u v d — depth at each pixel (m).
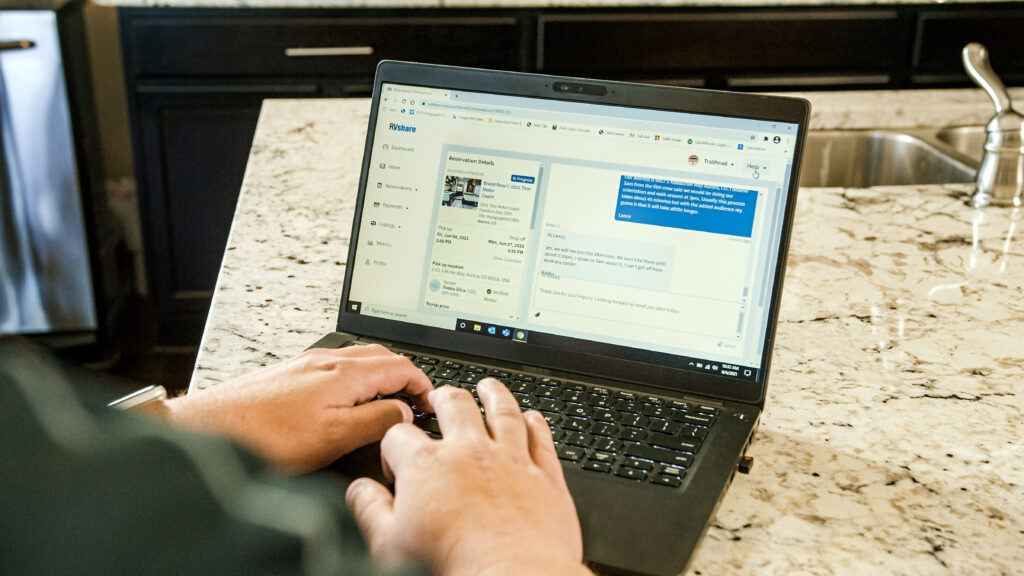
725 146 0.83
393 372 0.76
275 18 2.56
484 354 0.87
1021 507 0.67
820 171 1.84
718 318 0.81
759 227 0.81
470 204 0.89
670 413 0.77
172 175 2.65
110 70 3.24
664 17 2.70
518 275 0.87
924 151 1.72
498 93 0.89
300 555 0.23
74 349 2.68
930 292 1.05
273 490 0.24
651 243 0.83
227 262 1.09
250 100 2.62
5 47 2.37
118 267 3.13
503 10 2.65
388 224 0.91
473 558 0.47
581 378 0.83
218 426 0.64
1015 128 1.30
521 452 0.58
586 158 0.86
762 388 0.79
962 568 0.60
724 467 0.69
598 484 0.66
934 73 2.85
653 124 0.85
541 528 0.50
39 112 2.46
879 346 0.93
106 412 0.23
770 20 2.73
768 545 0.62
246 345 0.90
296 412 0.68
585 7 2.68
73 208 2.57
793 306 1.02
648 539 0.60
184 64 2.57
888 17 2.77
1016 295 1.04
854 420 0.79
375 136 0.92
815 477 0.71
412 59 2.65
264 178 1.36
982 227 1.25
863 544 0.63
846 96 1.94
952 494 0.69
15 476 0.21
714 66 2.77
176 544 0.21
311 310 0.98
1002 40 2.82
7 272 2.59
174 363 2.70
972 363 0.89
